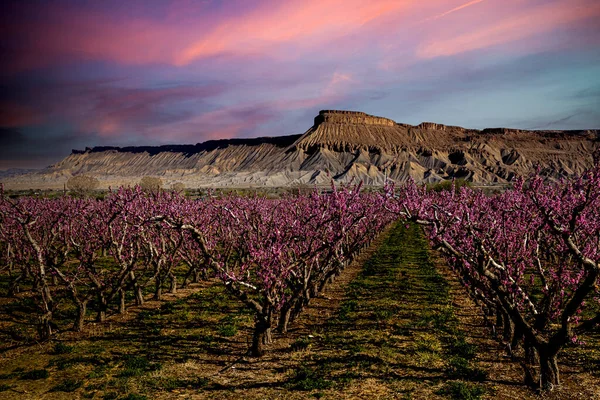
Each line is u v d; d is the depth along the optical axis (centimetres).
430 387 952
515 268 1129
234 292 1152
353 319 1516
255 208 1995
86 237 1909
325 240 1532
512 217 1289
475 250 1180
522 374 1016
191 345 1277
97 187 13650
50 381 1020
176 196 2092
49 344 1299
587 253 1098
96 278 1539
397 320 1488
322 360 1134
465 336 1306
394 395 916
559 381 936
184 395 937
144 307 1755
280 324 1386
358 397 909
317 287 1900
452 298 1791
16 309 1708
